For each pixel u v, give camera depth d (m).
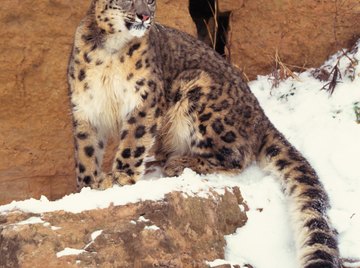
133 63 12.97
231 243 11.74
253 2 16.17
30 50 15.17
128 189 11.70
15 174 15.21
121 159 13.10
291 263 11.45
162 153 14.04
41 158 15.29
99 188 12.77
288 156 12.91
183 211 11.48
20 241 10.77
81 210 11.23
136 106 13.06
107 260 10.69
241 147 13.26
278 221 12.10
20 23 15.13
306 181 12.39
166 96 13.61
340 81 14.98
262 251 11.63
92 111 13.20
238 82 13.69
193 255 11.21
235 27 16.23
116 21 12.74
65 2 15.29
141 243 10.92
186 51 13.78
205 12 17.00
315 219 11.71
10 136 15.17
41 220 11.07
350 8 16.03
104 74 12.99
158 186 11.77
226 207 11.98
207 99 13.38
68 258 10.63
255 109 13.56
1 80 15.10
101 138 13.51
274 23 16.11
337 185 12.72
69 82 13.23
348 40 16.05
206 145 13.29
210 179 12.80
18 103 15.17
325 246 11.31
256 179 13.12
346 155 13.14
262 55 16.11
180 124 13.60
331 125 13.97
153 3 13.06
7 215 11.22
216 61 13.84
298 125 14.30
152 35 13.31
